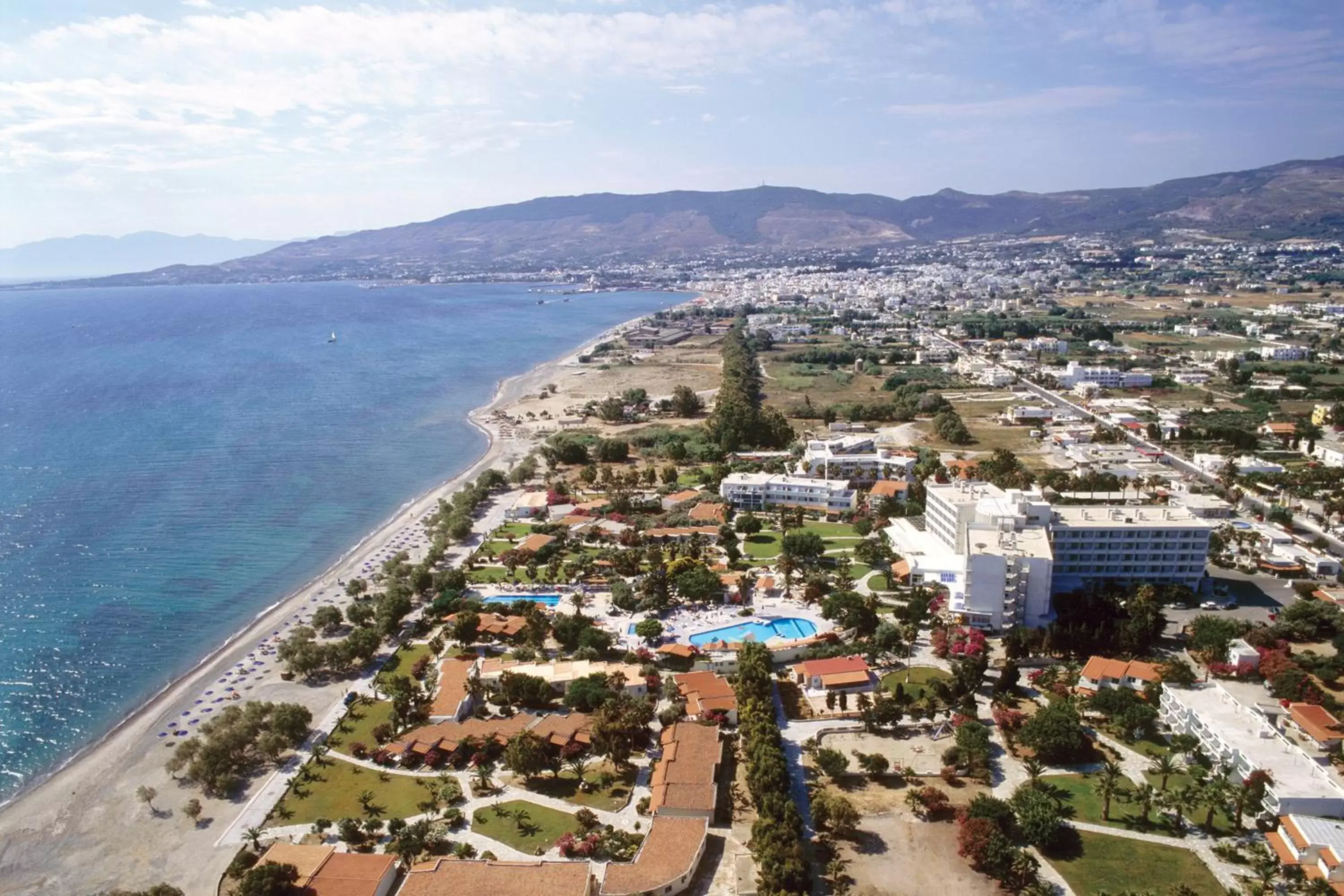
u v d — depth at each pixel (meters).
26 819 152.75
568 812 146.75
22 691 198.62
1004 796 149.75
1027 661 197.88
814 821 143.12
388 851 135.50
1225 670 184.88
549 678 186.88
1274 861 130.88
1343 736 157.00
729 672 197.62
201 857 139.62
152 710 187.62
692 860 130.38
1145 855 134.50
